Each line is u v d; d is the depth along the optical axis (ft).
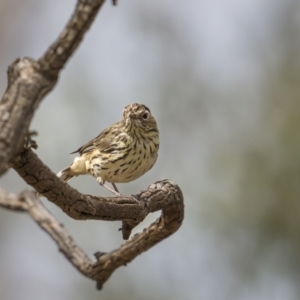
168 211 27.84
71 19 16.52
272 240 48.98
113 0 19.22
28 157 20.31
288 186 49.42
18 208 18.15
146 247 27.48
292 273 48.73
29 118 16.67
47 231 18.98
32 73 16.74
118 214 25.23
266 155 50.78
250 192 49.70
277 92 54.24
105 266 25.98
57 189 21.72
